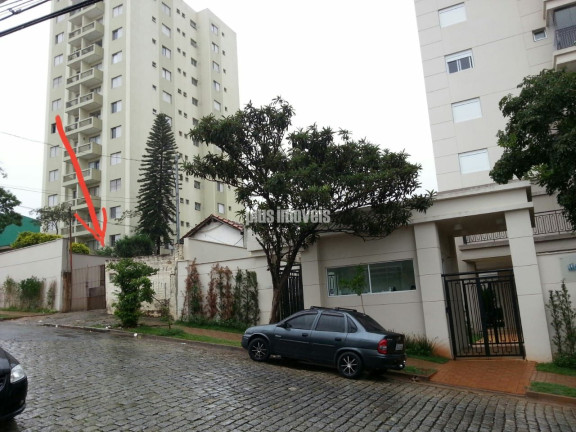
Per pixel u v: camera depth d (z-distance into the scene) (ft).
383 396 27.48
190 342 45.29
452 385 32.50
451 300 49.14
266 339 36.35
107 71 151.74
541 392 28.99
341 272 50.14
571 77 33.06
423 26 84.58
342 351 32.55
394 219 42.73
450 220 45.34
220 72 191.42
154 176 115.75
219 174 44.55
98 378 27.78
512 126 36.29
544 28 75.31
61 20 166.09
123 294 54.29
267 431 19.80
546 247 62.69
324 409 23.65
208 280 58.03
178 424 20.01
